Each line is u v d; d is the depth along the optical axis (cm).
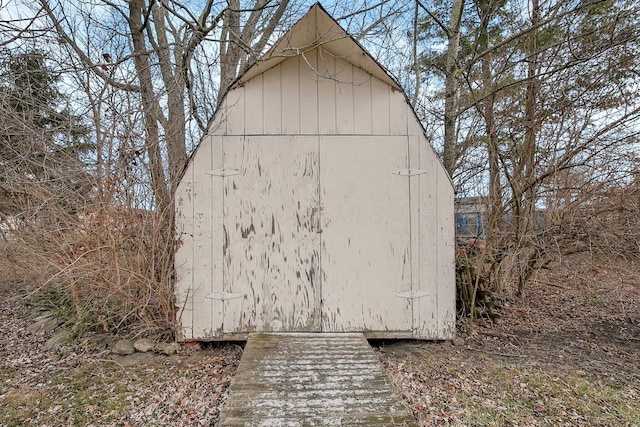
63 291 448
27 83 407
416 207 372
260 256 366
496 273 506
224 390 288
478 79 552
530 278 564
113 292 358
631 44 438
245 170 365
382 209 371
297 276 367
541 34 485
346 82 373
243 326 364
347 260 369
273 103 369
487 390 286
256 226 366
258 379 262
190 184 362
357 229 370
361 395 241
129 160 352
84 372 323
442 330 374
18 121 361
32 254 384
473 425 238
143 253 359
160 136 367
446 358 347
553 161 467
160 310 381
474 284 459
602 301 526
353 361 294
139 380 306
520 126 487
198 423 245
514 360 344
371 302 369
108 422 248
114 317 405
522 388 289
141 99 385
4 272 514
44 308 500
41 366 340
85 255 350
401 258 371
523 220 494
